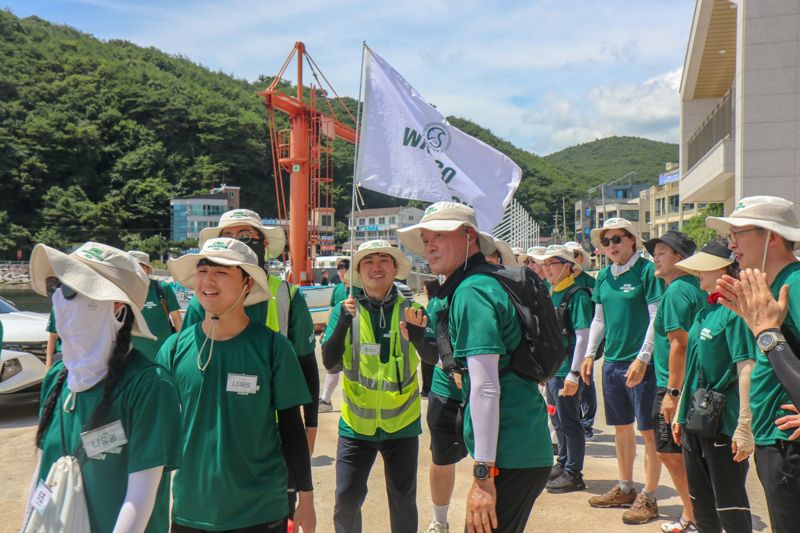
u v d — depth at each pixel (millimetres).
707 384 3152
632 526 4219
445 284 2699
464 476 5262
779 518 2562
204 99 129375
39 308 48938
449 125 5051
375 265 3752
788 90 12945
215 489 2371
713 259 3162
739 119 13305
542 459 2467
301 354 3307
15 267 84500
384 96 5059
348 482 3555
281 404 2482
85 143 109500
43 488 1938
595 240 4910
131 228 106250
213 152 120312
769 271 2660
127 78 130500
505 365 2484
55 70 129000
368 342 3607
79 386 2006
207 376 2438
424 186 4973
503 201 4980
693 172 19125
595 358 5156
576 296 5020
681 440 3352
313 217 30859
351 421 3586
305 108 30281
